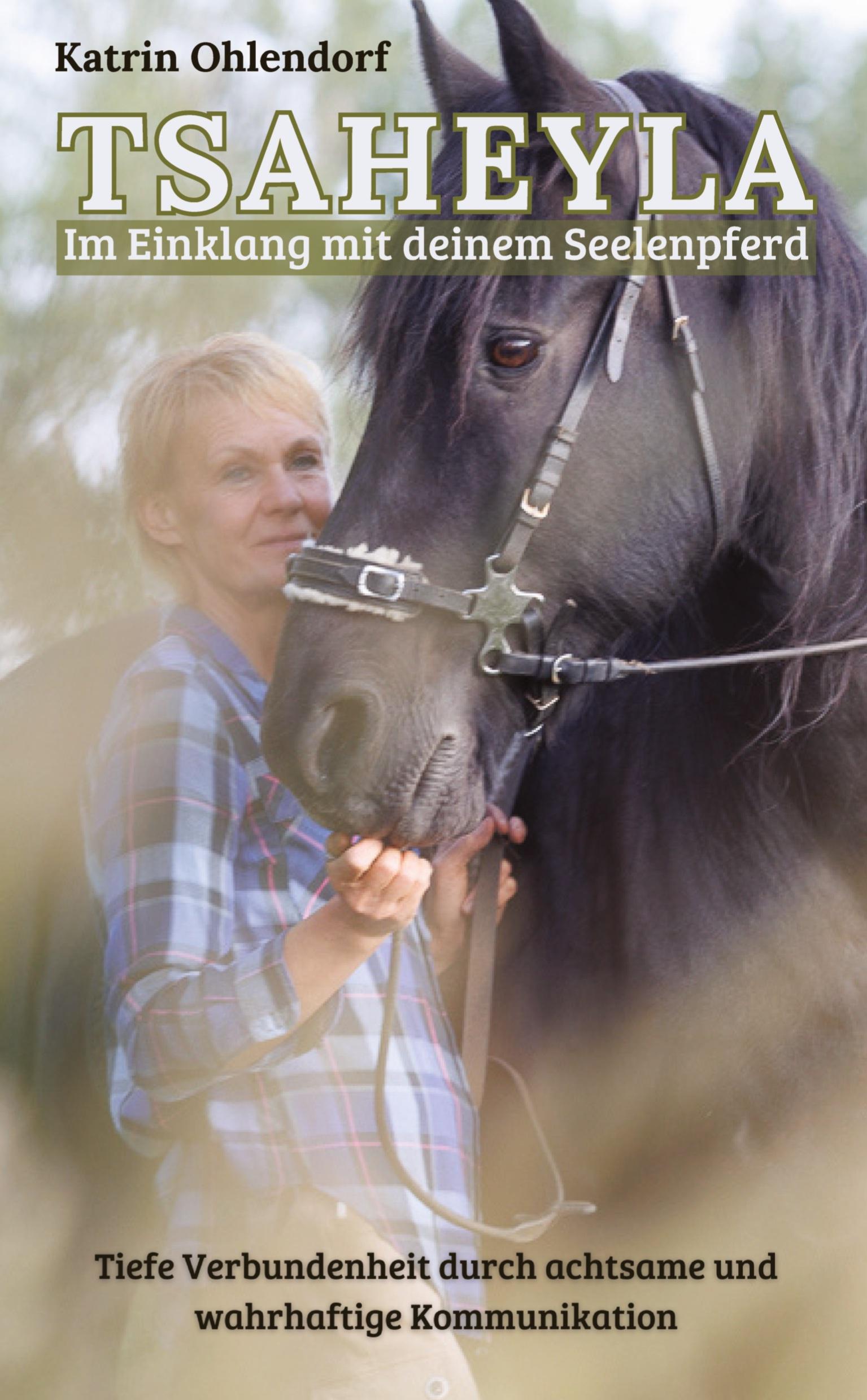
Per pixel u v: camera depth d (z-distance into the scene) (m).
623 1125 3.48
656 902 3.46
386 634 2.92
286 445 3.34
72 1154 3.80
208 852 2.94
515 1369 3.50
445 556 2.93
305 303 8.91
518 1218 3.46
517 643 3.01
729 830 3.42
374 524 2.94
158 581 3.94
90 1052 3.61
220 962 2.90
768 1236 3.34
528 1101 3.46
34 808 3.89
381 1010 3.08
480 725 3.02
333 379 3.18
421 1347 2.89
